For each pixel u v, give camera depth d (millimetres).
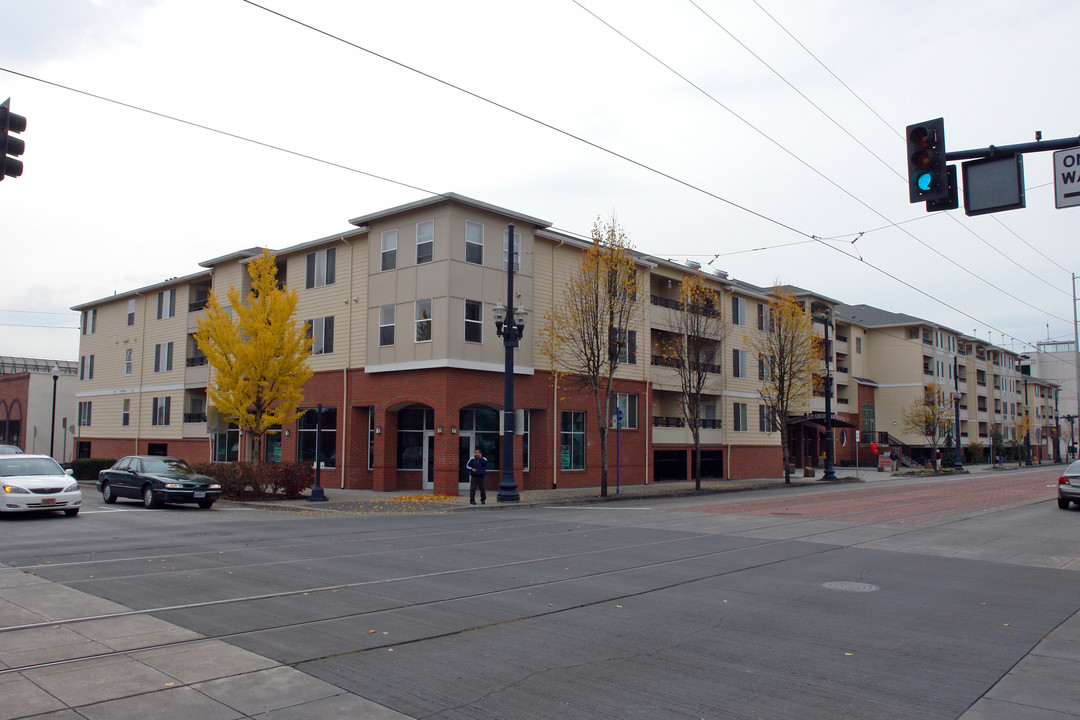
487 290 29875
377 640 7566
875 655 7223
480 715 5621
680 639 7762
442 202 28969
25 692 5910
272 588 10094
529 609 9031
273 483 26125
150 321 45969
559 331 31297
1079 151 10836
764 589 10359
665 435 39188
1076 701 5973
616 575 11352
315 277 34500
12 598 9250
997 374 92750
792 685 6340
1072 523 19125
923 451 71812
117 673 6406
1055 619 8703
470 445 30891
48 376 57250
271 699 5867
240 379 27375
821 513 21578
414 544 14703
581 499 27047
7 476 19625
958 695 6105
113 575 10906
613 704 5871
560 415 32844
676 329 38531
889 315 73500
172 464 24109
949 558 13297
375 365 30797
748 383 45656
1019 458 84125
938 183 11328
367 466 32000
